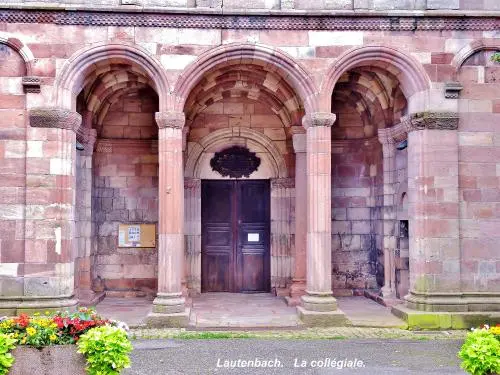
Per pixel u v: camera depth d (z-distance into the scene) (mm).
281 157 18359
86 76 14438
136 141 17969
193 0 14125
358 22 14281
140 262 17828
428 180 14180
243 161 18562
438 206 14141
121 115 18000
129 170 17984
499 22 14422
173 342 12156
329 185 14227
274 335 12906
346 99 18125
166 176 13953
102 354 7586
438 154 14188
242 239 18672
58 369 7789
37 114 13508
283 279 18203
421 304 14016
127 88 17109
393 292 16438
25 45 13664
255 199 18672
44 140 13602
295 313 15062
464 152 14320
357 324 13781
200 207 18375
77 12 13773
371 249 18203
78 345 7805
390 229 16609
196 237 18250
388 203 16641
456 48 14391
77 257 16047
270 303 16625
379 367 10273
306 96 14336
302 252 16609
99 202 17844
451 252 14094
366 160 18406
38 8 13617
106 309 15469
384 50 14250
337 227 18297
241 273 18609
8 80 13680
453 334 13133
